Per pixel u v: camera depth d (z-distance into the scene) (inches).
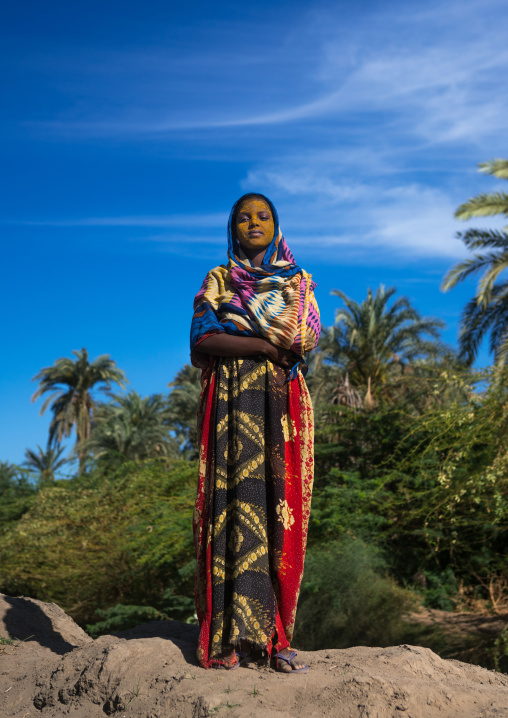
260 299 107.7
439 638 391.2
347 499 493.0
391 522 495.5
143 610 451.2
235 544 100.6
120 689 92.1
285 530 102.1
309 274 113.1
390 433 560.1
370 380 902.4
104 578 520.7
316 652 113.7
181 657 101.1
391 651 107.7
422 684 84.6
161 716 83.9
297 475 105.6
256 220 114.7
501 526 446.6
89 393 1876.2
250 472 103.2
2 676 113.4
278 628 98.9
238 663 97.7
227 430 106.7
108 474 692.7
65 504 609.3
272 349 106.2
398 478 501.0
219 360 111.0
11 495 776.3
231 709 80.6
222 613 98.6
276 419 105.5
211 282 114.7
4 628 143.6
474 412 382.0
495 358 609.9
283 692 86.1
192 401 1322.6
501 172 682.2
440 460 488.4
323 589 412.2
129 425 1334.9
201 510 107.0
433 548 505.7
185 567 442.6
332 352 917.8
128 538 522.3
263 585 98.5
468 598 494.3
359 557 426.0
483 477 354.9
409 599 456.1
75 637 149.6
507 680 106.7
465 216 685.9
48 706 98.4
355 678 84.9
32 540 553.9
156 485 598.5
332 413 636.7
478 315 699.4
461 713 80.6
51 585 531.8
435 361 741.3
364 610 408.8
